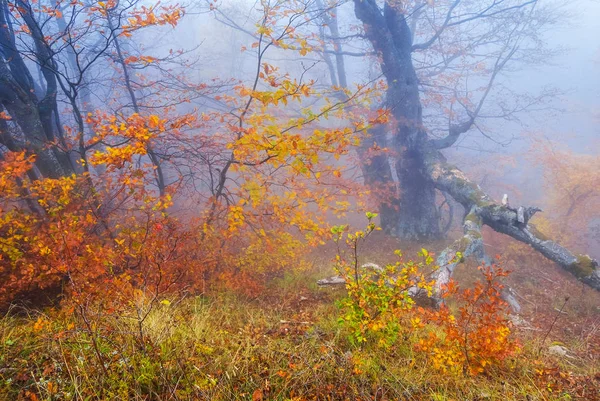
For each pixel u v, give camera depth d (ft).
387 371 10.23
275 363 9.91
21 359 8.74
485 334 10.89
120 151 13.24
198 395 8.02
